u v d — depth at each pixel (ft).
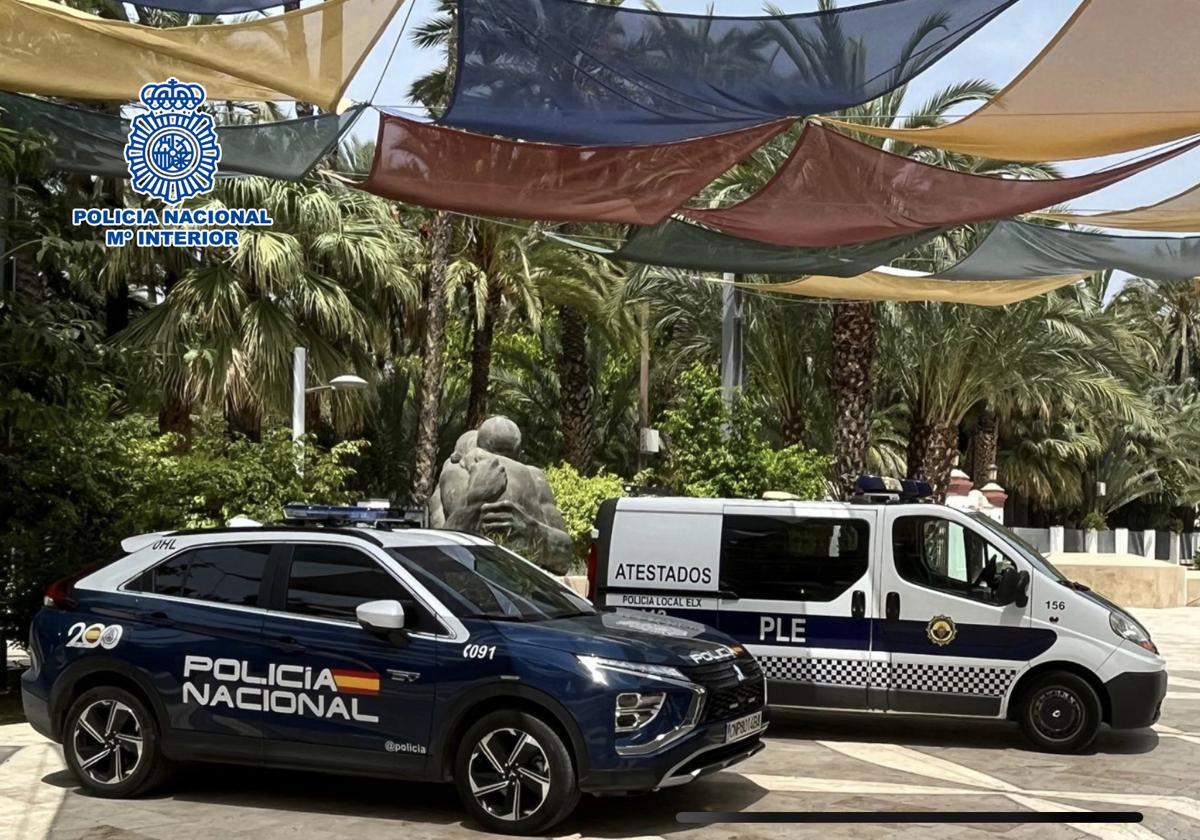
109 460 43.62
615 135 34.88
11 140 35.37
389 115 34.58
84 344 39.22
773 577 35.73
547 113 33.32
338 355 79.30
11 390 36.52
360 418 83.87
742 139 34.94
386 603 24.12
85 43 32.42
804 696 35.19
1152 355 178.29
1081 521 158.61
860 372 73.56
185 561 26.86
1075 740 33.68
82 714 26.61
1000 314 79.46
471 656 24.00
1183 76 30.30
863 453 73.51
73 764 26.68
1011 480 149.69
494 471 45.70
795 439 85.51
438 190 39.11
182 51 31.94
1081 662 33.47
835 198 38.93
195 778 28.60
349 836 23.59
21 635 39.96
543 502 46.68
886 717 39.99
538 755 23.50
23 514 39.91
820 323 80.79
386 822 24.72
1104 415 133.28
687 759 23.48
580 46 29.89
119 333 73.77
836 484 73.82
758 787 28.60
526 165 36.91
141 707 26.17
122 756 26.43
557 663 23.48
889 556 35.06
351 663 24.68
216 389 73.15
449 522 45.75
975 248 46.62
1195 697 45.24
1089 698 33.50
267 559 26.22
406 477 100.99
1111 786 29.60
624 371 128.57
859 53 29.89
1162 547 166.30
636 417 125.08
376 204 84.33
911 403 89.04
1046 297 78.69
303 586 25.72
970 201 38.58
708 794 27.71
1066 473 150.00
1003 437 150.41
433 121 34.14
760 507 36.37
